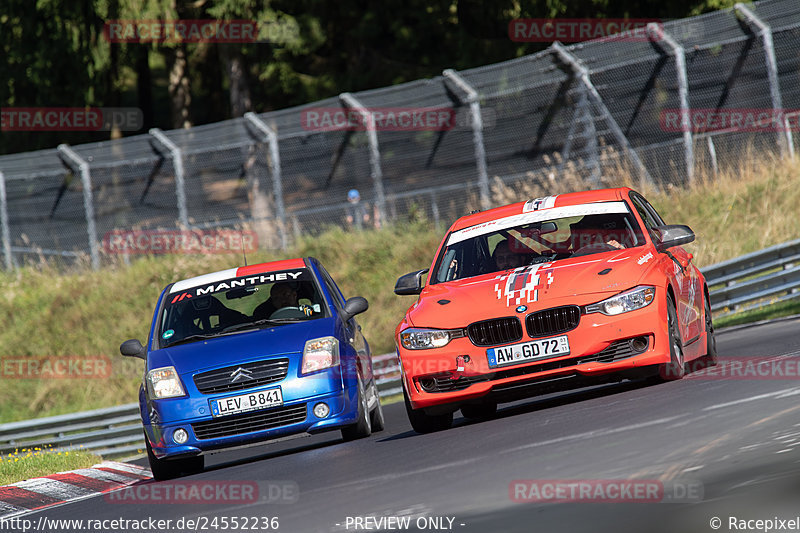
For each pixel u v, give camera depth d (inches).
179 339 1323.8
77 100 4483.3
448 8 4859.7
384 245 2962.6
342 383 1231.5
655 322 1045.2
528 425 964.6
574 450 740.0
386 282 2864.2
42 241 3420.3
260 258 3024.1
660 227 1259.2
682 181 2955.2
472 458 812.0
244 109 4717.0
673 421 793.6
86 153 3248.0
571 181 2925.7
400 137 3503.9
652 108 3272.6
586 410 985.5
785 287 2213.3
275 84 4744.1
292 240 3068.4
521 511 561.3
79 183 3417.8
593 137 2982.3
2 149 4726.9
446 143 3432.6
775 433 674.8
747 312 2180.1
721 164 2984.7
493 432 973.2
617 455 685.9
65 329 2992.1
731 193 2787.9
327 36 4985.2
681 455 648.4
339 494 761.0
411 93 3102.9
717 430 719.7
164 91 7519.7
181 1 4517.7
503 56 4630.9
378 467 887.7
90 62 4439.0
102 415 2292.1
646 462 644.1
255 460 1328.7
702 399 897.5
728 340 1675.7
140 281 3085.6
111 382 2861.7
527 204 1284.4
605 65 3014.3
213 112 5797.2
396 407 1914.4
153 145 3223.4
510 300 1069.8
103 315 3006.9
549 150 3270.2
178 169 3137.3
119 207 3383.4
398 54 4945.9
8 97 4616.1
